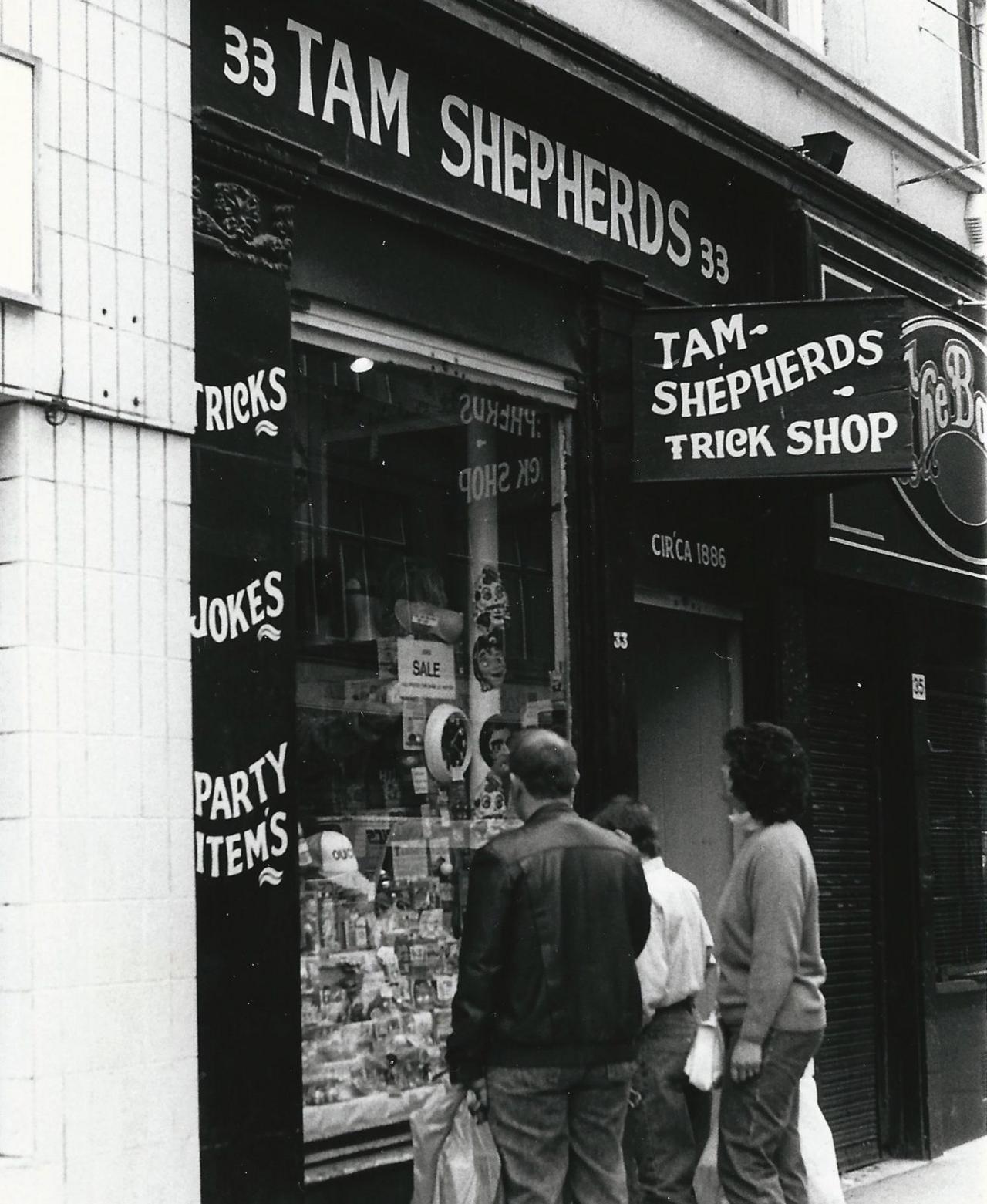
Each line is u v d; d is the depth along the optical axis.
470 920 5.43
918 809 11.10
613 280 8.58
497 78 7.86
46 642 5.41
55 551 5.46
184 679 5.86
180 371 5.95
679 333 8.50
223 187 6.37
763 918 6.03
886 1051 10.89
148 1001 5.58
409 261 7.46
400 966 7.17
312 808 6.82
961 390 11.04
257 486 6.38
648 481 8.46
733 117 9.20
